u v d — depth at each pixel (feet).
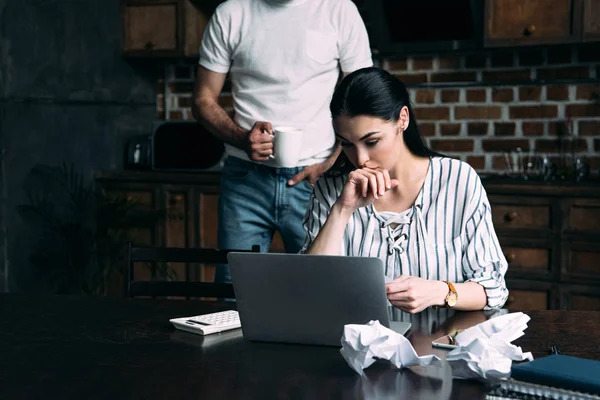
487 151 12.28
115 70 13.02
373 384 3.59
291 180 8.07
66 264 11.64
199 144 12.39
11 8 10.96
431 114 12.57
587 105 11.68
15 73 11.09
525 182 10.85
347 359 3.78
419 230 5.57
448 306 4.96
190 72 13.75
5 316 5.14
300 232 8.30
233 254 4.32
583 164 11.39
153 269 12.50
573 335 4.45
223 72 8.39
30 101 11.35
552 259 10.63
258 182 8.18
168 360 4.05
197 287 6.24
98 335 4.60
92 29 12.47
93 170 12.65
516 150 12.12
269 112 8.17
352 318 4.16
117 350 4.26
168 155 12.56
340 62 8.34
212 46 8.27
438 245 5.57
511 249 10.83
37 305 5.48
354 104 5.13
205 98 8.34
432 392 3.46
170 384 3.64
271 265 4.24
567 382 3.24
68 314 5.19
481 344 3.57
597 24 10.69
